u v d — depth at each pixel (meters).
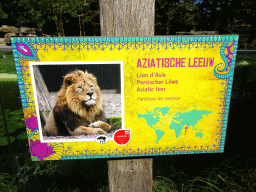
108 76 1.01
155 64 1.01
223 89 1.07
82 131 1.09
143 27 1.07
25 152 2.79
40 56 0.97
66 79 1.01
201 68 1.03
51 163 2.62
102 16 1.05
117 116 1.07
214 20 20.16
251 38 16.89
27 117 1.05
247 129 3.33
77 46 0.96
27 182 2.24
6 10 17.16
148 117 1.09
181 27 22.89
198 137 1.14
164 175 2.29
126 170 1.30
